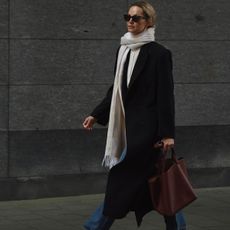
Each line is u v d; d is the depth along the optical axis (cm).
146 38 736
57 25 1136
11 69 1119
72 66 1148
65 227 926
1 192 1120
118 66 746
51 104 1141
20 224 945
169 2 1195
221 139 1238
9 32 1114
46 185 1141
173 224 741
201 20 1213
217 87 1231
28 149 1132
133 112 732
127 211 727
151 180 709
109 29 1163
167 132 709
